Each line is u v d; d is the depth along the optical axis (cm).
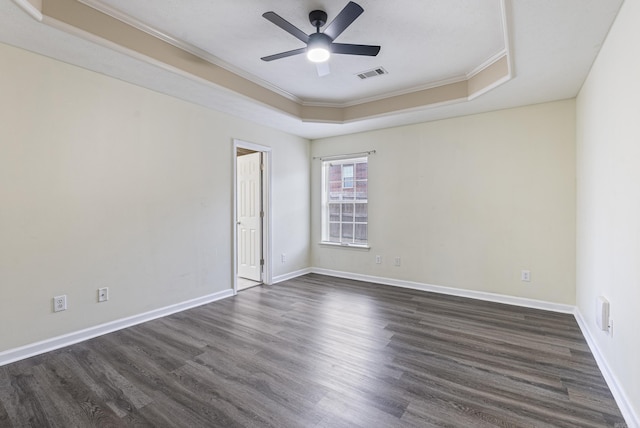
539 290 352
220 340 272
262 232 468
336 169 518
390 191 453
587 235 281
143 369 224
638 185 164
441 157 410
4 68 229
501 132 369
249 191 484
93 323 278
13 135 233
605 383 206
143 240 314
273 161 464
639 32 163
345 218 508
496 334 283
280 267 480
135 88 304
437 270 417
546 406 183
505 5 189
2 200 229
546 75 278
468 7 224
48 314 252
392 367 227
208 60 302
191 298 358
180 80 292
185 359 239
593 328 256
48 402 187
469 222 392
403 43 273
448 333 286
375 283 466
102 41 227
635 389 164
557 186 340
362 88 378
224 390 199
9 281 233
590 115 270
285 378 213
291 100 405
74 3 214
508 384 205
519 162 360
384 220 459
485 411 178
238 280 483
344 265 501
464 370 223
